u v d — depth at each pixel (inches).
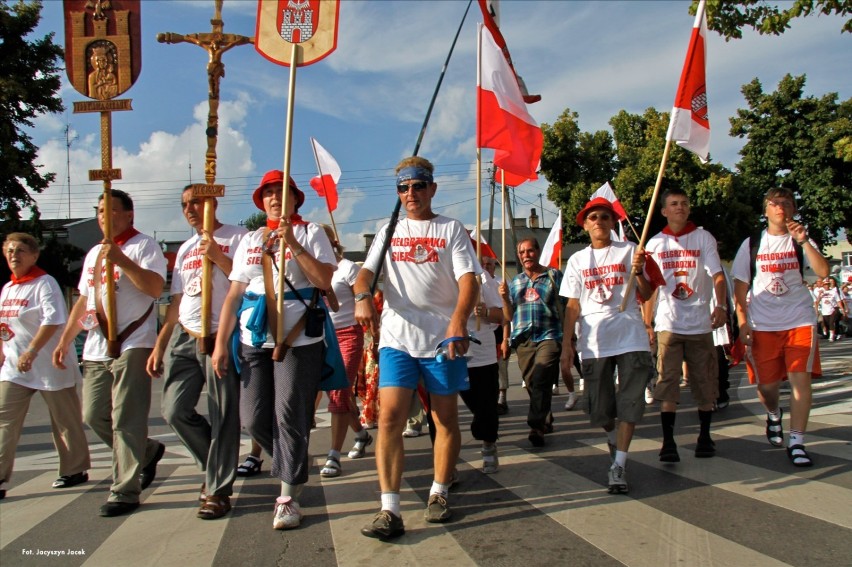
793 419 191.3
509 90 223.6
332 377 164.2
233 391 163.3
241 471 204.1
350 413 206.2
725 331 290.7
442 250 151.6
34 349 192.9
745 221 957.8
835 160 930.1
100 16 169.2
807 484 166.6
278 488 187.6
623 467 169.6
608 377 182.7
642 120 1035.9
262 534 147.8
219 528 152.8
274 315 153.3
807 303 198.2
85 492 192.7
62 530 155.9
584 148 994.7
